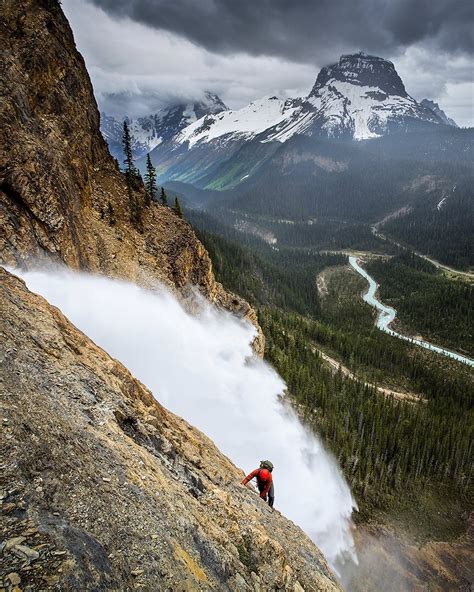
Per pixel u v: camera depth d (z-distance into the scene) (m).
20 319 13.27
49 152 33.94
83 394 11.82
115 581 6.42
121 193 47.75
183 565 8.05
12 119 30.72
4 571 5.37
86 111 44.28
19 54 35.38
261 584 10.34
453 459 78.81
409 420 85.12
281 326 122.75
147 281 42.12
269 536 13.08
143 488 9.45
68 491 7.54
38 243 28.72
